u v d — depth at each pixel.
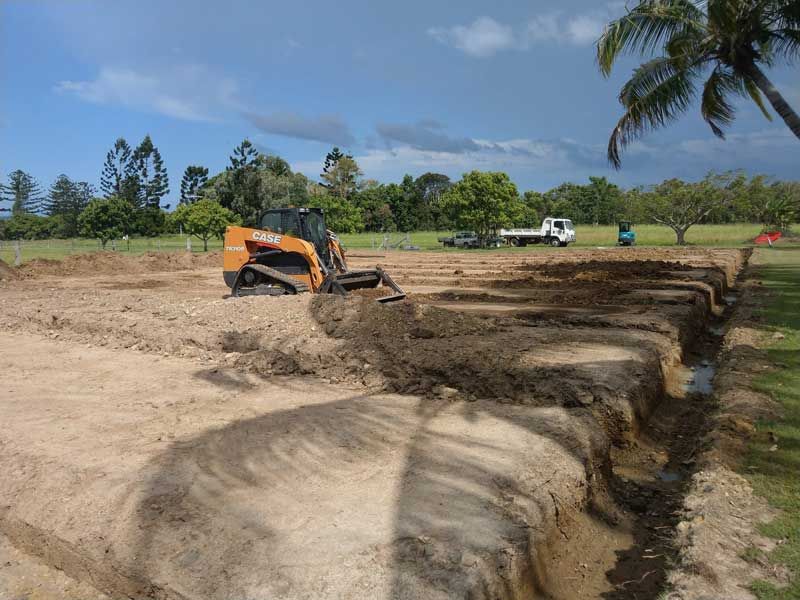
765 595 3.22
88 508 4.09
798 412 5.94
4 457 4.93
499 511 3.88
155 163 84.56
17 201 90.12
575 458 4.86
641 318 10.73
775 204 42.09
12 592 3.70
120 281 21.50
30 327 10.62
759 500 4.25
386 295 12.83
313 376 7.41
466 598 3.06
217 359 8.30
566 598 3.66
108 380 7.29
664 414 7.10
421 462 4.65
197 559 3.46
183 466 4.65
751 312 11.71
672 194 40.03
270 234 12.77
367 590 3.11
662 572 3.89
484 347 8.00
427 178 98.88
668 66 15.29
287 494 4.17
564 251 35.59
